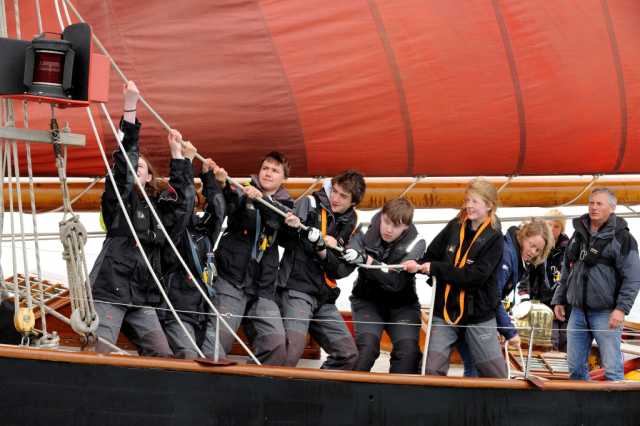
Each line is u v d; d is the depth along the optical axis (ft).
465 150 45.47
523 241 43.19
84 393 32.30
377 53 43.70
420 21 44.37
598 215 42.50
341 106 43.27
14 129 32.53
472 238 38.29
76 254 33.40
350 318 49.75
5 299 34.78
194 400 33.32
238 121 41.91
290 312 38.32
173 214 36.01
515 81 45.80
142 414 32.81
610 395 38.14
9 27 39.22
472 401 36.27
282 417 34.24
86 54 31.48
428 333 37.27
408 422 35.53
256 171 42.73
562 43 46.52
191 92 41.37
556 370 45.01
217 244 40.73
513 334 39.29
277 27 42.52
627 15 47.75
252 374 33.91
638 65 47.75
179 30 41.52
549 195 48.60
